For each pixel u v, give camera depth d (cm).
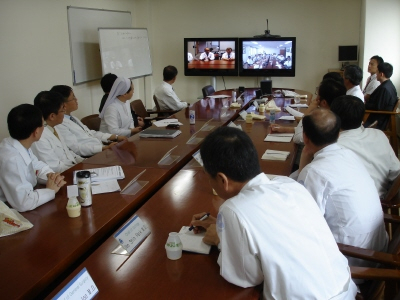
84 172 202
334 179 180
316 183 181
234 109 478
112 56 618
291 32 728
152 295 132
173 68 572
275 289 124
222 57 729
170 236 154
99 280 140
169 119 423
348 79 425
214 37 753
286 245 124
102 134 386
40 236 175
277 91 609
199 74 746
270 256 123
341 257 140
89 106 614
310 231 131
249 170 135
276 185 138
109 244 166
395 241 186
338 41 713
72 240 170
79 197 205
